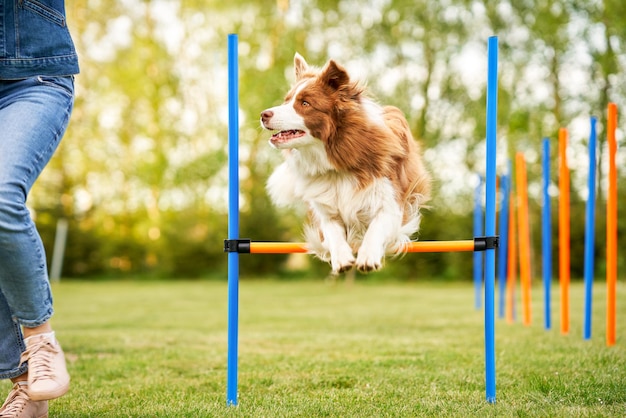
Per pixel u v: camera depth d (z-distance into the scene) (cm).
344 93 310
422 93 1599
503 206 738
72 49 224
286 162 337
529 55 1502
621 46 1410
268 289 1430
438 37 1522
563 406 271
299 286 1553
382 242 296
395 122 330
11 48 211
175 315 809
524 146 1558
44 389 208
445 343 493
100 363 414
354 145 303
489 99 278
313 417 262
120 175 1967
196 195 1903
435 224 1666
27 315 211
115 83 1852
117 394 316
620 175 1490
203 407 280
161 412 272
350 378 350
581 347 447
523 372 356
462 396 298
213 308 927
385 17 1541
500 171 1538
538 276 1582
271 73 1559
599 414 252
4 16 210
